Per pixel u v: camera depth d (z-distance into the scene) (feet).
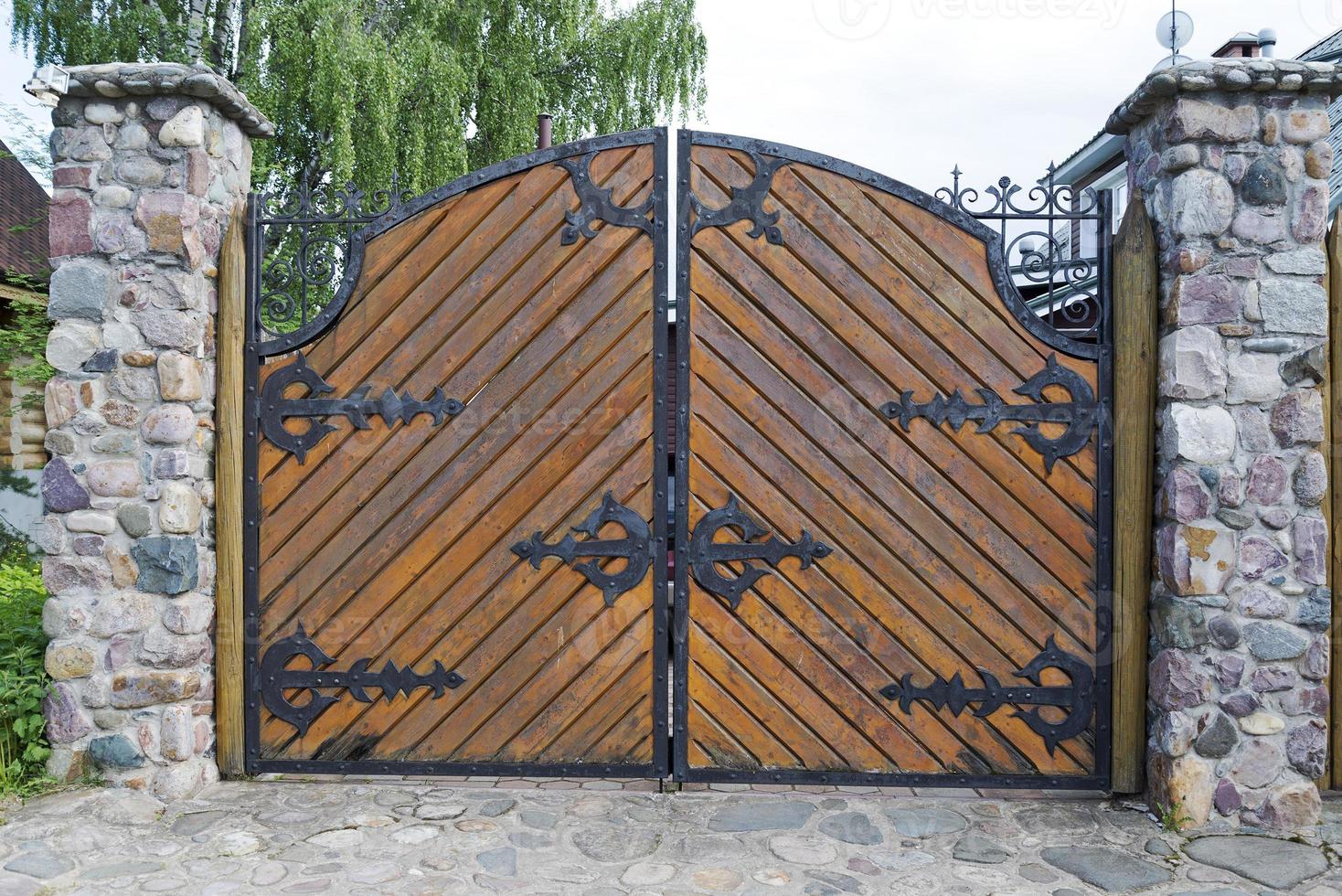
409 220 12.40
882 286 12.17
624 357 12.24
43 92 11.50
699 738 12.28
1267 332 11.12
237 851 10.37
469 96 41.57
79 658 11.76
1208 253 11.18
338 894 9.45
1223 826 11.10
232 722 12.48
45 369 22.72
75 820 10.90
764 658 12.27
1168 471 11.41
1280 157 11.12
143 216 11.68
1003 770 12.20
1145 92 11.27
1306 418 11.06
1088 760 12.16
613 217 12.21
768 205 12.22
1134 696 11.83
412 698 12.44
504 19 42.19
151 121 11.75
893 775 12.21
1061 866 10.19
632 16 45.80
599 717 12.34
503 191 12.32
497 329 12.32
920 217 12.16
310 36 34.94
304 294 12.41
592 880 9.81
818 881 9.81
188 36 34.60
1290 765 11.10
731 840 10.78
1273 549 11.09
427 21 39.96
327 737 12.52
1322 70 10.83
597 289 12.25
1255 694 11.10
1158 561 11.57
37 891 9.46
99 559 11.78
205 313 12.16
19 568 18.93
